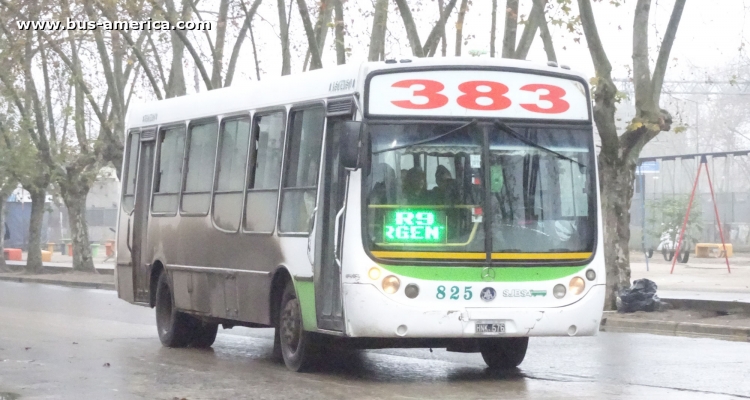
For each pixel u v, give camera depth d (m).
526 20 24.33
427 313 11.30
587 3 20.42
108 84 35.41
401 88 11.66
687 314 20.17
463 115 11.73
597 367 13.23
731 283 30.05
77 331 18.97
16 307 25.31
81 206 40.94
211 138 15.25
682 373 12.52
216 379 12.37
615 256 21.69
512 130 11.83
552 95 12.04
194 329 16.28
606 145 21.33
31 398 11.05
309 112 12.74
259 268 13.48
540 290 11.65
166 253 16.42
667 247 44.59
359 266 11.34
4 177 42.56
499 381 12.05
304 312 12.44
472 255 11.48
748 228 51.91
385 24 24.67
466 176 11.62
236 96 14.68
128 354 15.33
